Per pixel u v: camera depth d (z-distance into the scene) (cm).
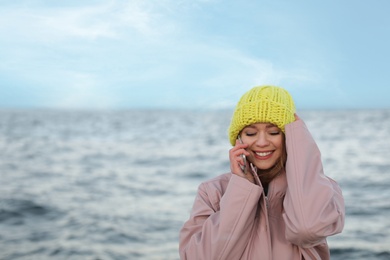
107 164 1992
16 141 3491
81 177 1557
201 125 7244
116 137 4106
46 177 1552
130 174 1656
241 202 205
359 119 9106
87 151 2648
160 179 1520
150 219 868
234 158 215
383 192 1151
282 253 211
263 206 212
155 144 3212
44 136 4206
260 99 214
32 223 845
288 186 205
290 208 201
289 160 207
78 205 1019
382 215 863
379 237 703
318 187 200
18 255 655
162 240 722
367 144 2856
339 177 1455
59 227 811
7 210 952
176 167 1878
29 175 1605
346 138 3438
